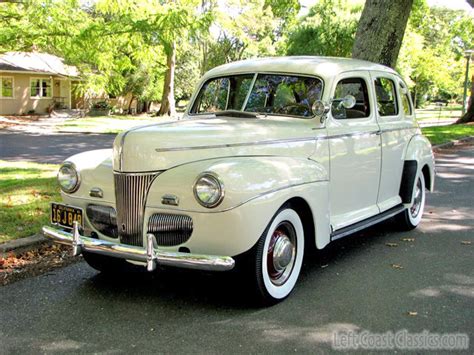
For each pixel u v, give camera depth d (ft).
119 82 76.07
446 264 16.76
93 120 108.88
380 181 18.48
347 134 16.25
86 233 14.07
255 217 12.00
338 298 13.76
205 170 11.89
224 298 13.75
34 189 26.18
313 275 15.64
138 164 12.62
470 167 39.55
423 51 148.77
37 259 16.83
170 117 121.80
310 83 16.08
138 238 12.84
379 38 34.50
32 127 88.43
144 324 12.12
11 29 51.44
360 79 17.70
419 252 18.13
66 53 52.21
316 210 14.08
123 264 15.64
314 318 12.48
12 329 11.83
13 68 110.83
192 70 144.87
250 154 13.35
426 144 21.84
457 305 13.32
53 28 48.11
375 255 17.74
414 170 20.30
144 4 45.83
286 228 13.64
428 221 22.97
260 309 13.02
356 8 116.26
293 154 14.28
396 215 20.89
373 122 18.08
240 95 17.16
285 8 52.95
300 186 13.37
